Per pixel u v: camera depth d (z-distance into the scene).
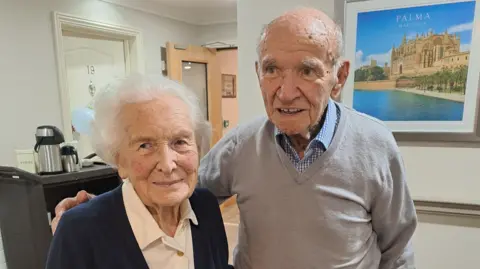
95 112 0.75
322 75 0.75
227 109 4.95
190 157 0.75
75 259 0.69
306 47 0.72
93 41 3.04
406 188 0.94
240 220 1.01
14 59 2.29
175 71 3.56
